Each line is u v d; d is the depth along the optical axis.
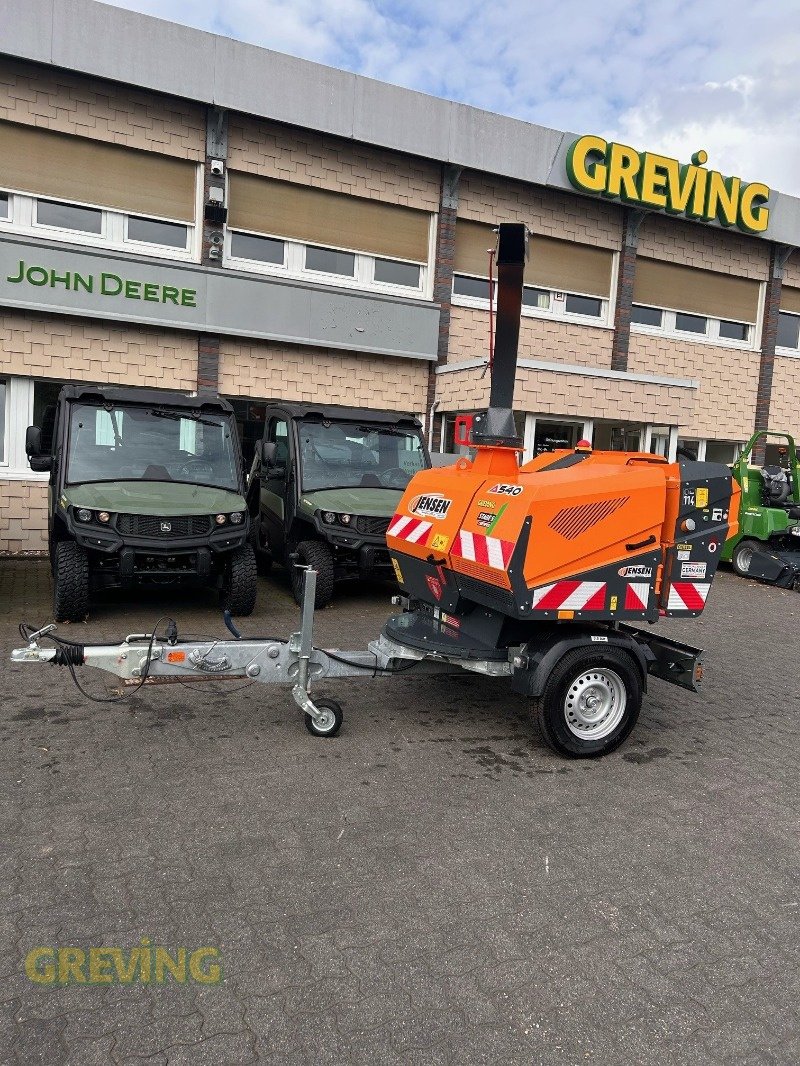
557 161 14.30
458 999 2.66
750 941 3.06
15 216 11.10
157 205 11.88
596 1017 2.61
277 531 9.96
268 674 4.86
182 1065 2.33
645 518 4.76
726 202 15.68
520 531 4.49
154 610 8.28
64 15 10.71
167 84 11.38
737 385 17.31
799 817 4.18
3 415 11.28
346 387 13.31
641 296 16.02
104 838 3.61
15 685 5.70
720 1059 2.45
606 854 3.69
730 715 5.86
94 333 11.49
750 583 12.00
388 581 8.99
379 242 13.50
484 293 14.47
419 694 5.99
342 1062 2.37
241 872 3.38
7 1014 2.51
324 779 4.36
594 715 4.88
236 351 12.44
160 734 4.91
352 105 12.60
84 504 7.39
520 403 12.30
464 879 3.41
